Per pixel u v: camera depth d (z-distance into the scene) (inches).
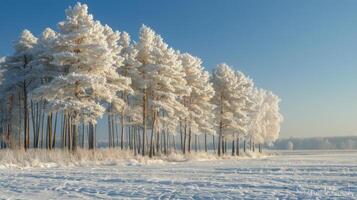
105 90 1362.0
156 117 1828.2
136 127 1857.8
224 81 2388.0
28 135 1652.3
